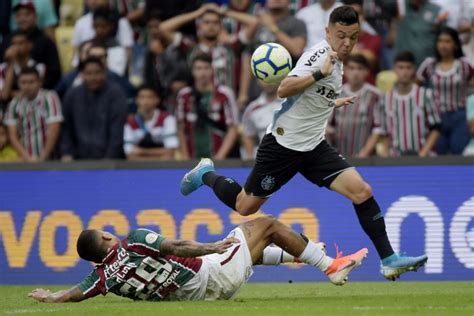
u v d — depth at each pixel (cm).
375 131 4359
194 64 4562
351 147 4378
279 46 2802
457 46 4450
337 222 3803
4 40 5012
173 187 3909
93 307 2472
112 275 2500
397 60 4338
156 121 4556
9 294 3303
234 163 3900
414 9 4712
